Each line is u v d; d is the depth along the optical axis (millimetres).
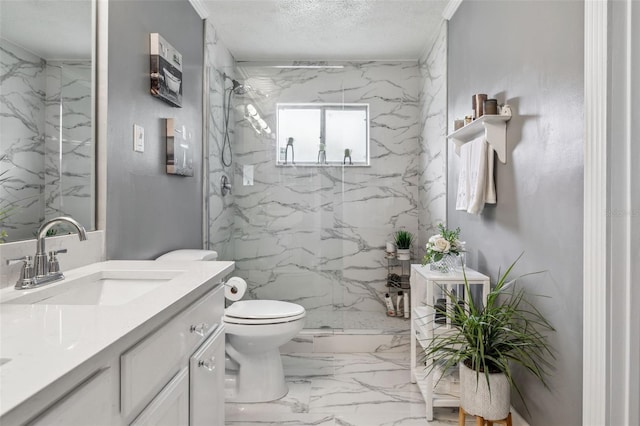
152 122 2197
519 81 2008
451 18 3131
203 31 3117
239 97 3348
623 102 1380
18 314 901
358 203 4109
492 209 2330
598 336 1424
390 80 4113
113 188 1785
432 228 3609
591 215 1440
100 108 1707
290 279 3354
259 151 3355
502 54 2207
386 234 4105
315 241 3352
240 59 4027
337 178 3365
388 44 3701
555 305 1693
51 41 1438
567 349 1612
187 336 1188
